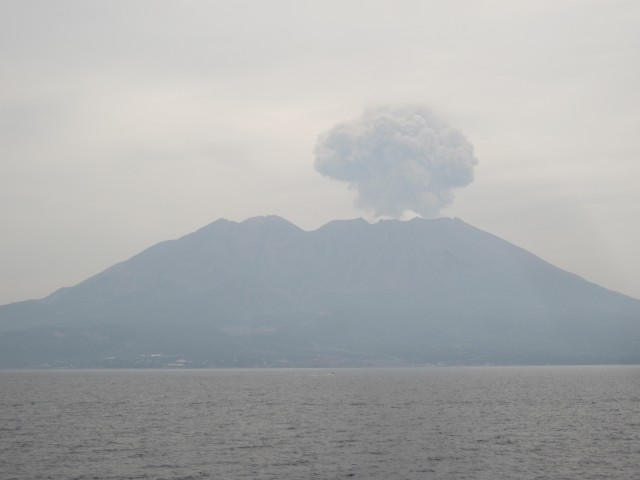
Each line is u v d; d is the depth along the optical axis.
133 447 74.50
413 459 67.69
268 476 60.47
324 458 68.19
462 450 72.25
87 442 78.00
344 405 123.50
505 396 143.75
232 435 83.12
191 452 71.44
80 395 157.25
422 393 155.12
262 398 143.38
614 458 67.62
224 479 59.28
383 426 90.94
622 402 127.06
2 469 63.25
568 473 61.25
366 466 64.56
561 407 117.00
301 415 105.69
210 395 155.00
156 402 134.00
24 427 91.44
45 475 60.75
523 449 72.62
